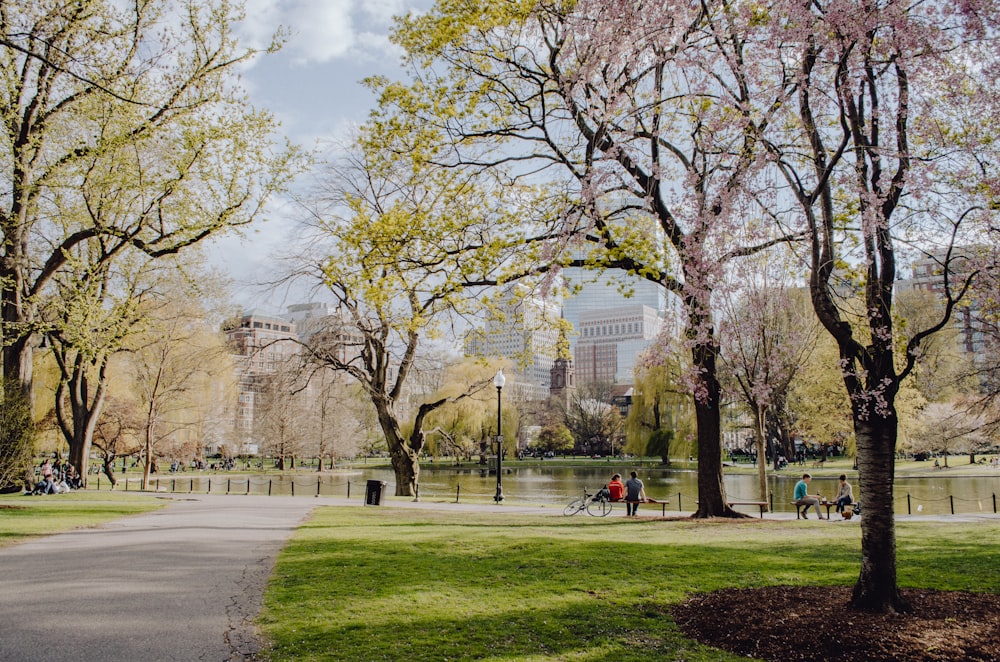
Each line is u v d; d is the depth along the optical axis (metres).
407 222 16.78
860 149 9.14
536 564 11.16
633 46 11.52
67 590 9.16
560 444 110.31
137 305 27.69
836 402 42.50
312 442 59.88
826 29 8.43
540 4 14.27
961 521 19.53
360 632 7.37
